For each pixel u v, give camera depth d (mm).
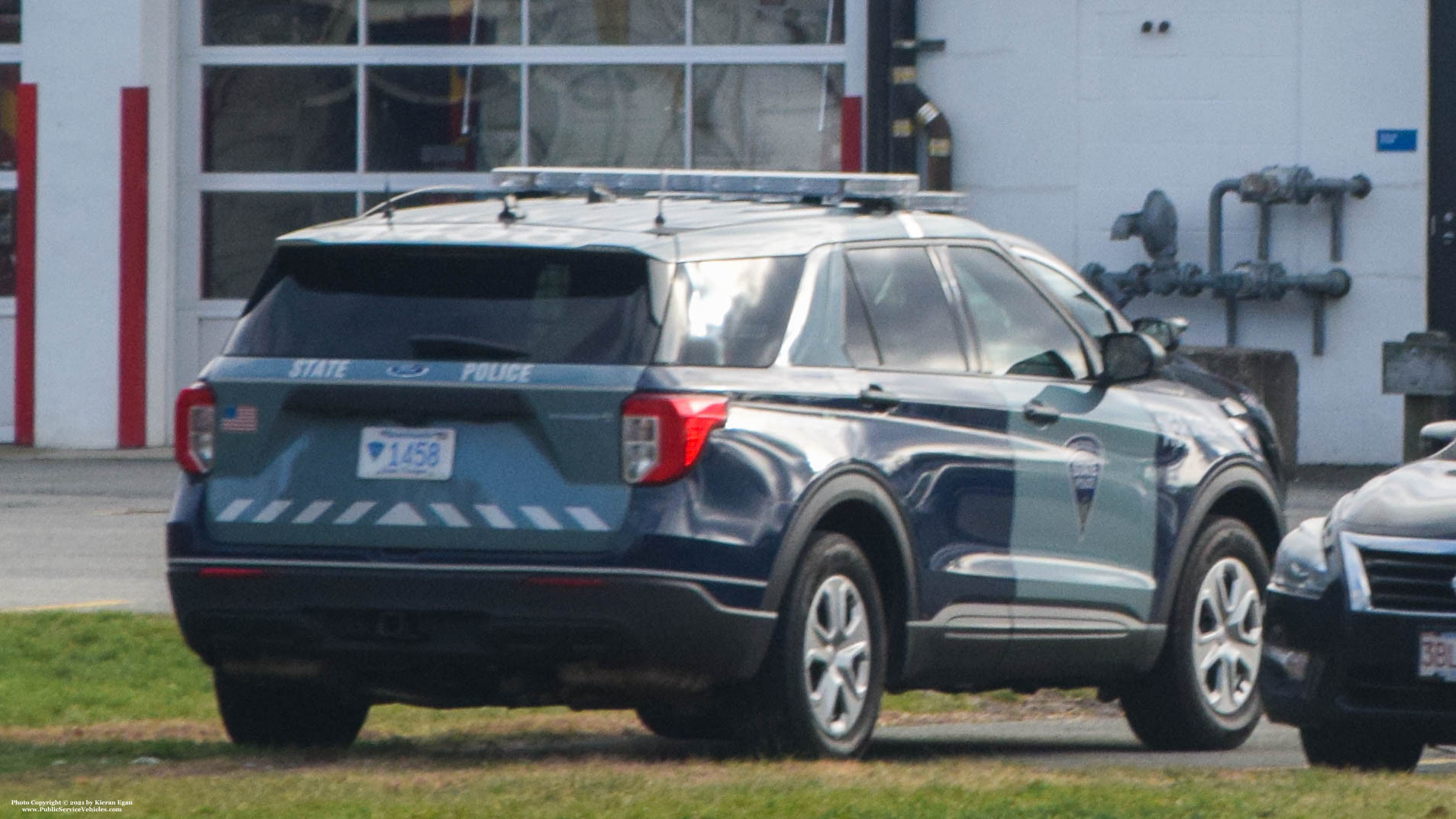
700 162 91125
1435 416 55906
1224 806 24734
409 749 32656
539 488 27766
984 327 32906
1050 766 31188
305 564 28188
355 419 28406
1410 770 31109
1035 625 32656
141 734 34875
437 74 91938
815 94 90375
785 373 29328
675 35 90938
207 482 28922
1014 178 87500
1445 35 84438
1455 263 84688
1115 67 86625
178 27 92375
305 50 92250
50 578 54469
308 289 29203
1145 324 37312
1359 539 30125
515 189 32844
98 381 91250
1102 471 33938
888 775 27453
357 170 92312
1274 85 85812
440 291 28750
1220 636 35938
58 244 91188
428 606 27766
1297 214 85812
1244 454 36562
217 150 92688
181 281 93000
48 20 90875
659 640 27578
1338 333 85812
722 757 31641
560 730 37344
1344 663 29812
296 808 24375
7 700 38312
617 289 28406
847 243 31078
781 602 28641
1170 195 86625
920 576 30797
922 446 30906
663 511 27562
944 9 87812
